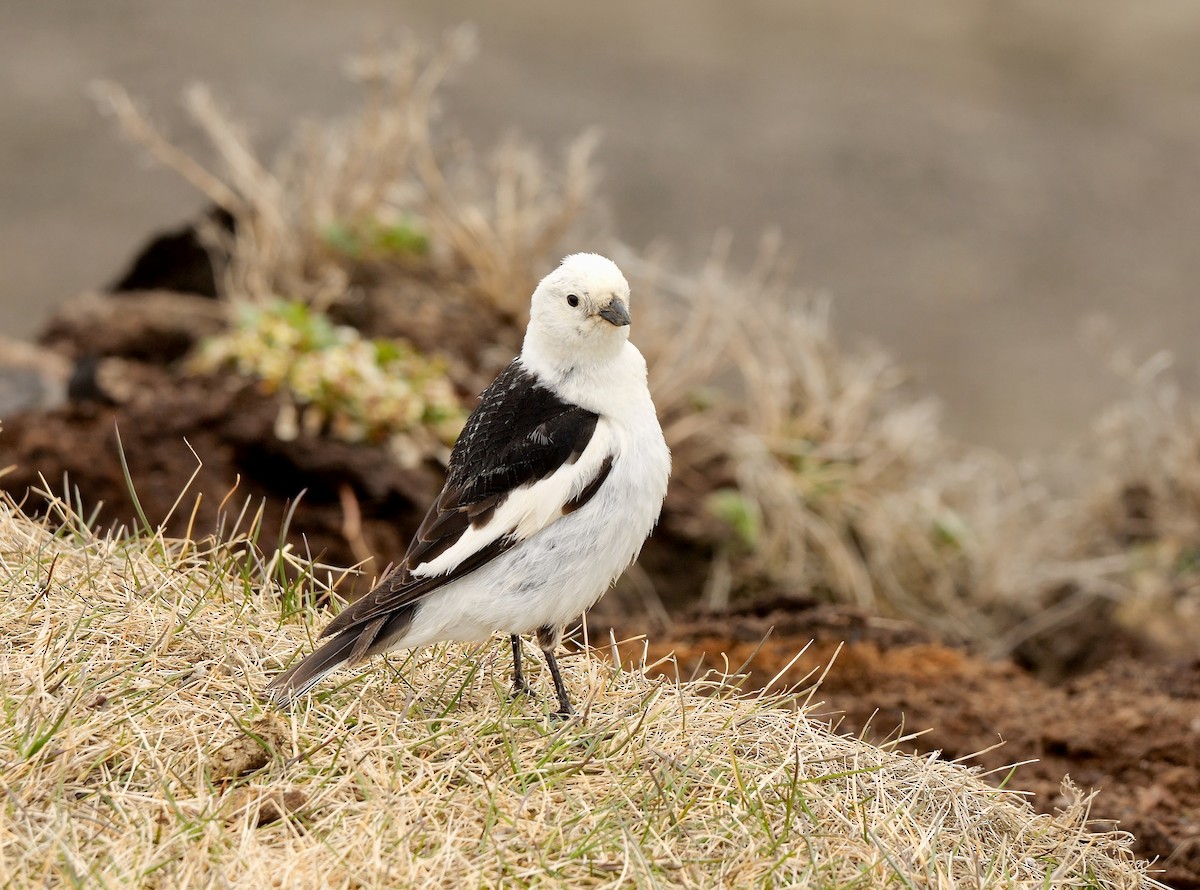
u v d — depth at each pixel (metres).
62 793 5.62
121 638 6.70
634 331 14.19
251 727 6.09
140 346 13.85
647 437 7.07
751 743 6.77
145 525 7.79
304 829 5.70
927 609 13.51
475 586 6.66
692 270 18.61
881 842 6.13
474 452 6.96
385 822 5.70
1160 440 14.14
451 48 16.72
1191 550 13.66
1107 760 8.73
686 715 6.89
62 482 10.84
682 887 5.63
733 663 9.71
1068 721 9.10
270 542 10.82
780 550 13.06
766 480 13.34
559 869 5.60
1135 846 7.91
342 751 6.14
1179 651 12.46
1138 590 13.27
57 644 6.51
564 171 20.23
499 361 14.05
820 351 14.97
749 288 15.05
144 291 14.84
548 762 6.25
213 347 12.70
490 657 7.49
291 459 11.60
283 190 14.92
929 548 13.70
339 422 12.08
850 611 10.41
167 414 11.66
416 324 14.12
